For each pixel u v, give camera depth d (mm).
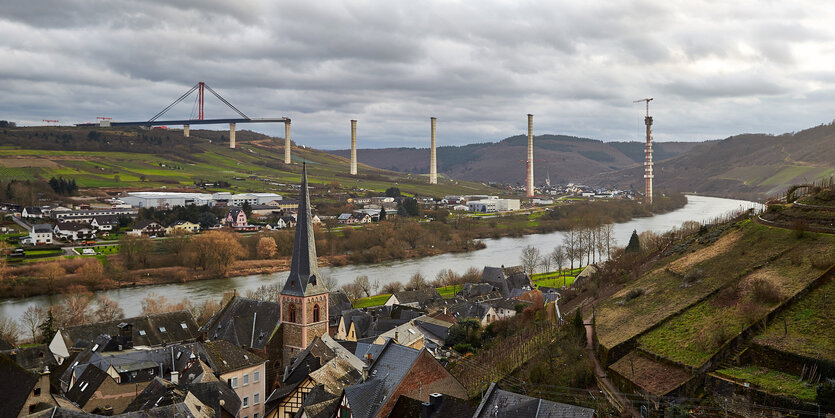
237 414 111812
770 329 100562
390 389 94375
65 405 103750
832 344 91562
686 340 106688
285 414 113312
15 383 96250
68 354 146500
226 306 163500
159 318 158000
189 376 118188
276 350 149500
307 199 149125
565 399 98750
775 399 84500
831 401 78062
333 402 100812
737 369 95688
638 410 92438
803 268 114062
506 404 77438
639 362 106438
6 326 191500
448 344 174000
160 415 92750
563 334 126125
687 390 93938
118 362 125938
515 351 128375
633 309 132500
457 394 99875
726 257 137375
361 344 148000
